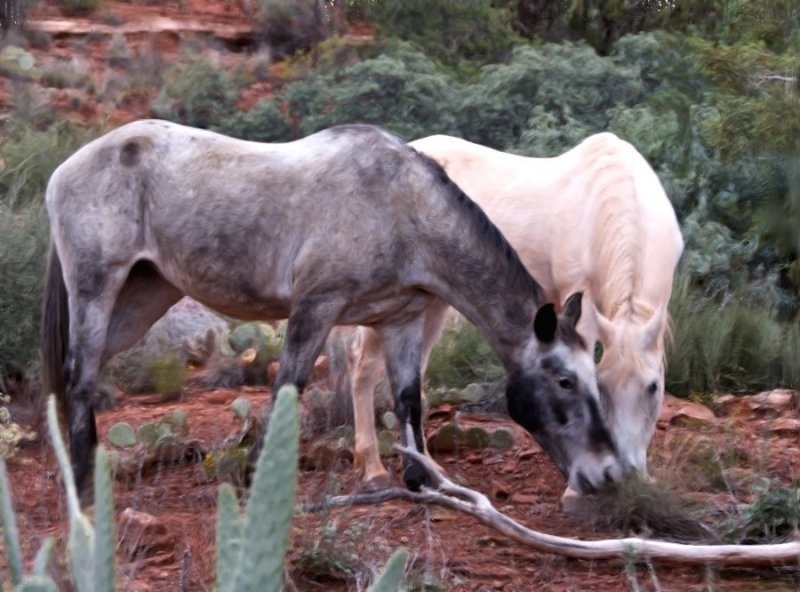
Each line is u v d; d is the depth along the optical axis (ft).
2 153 44.65
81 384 23.95
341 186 23.39
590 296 26.35
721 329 34.99
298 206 23.41
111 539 9.75
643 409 23.11
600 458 22.68
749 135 41.68
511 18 66.44
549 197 27.48
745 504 22.99
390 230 23.40
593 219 26.25
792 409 31.73
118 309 25.36
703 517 22.62
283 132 52.75
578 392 22.90
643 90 51.44
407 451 22.36
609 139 27.43
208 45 66.03
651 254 25.29
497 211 28.17
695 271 39.70
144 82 59.36
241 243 23.58
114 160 23.91
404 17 64.03
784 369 34.73
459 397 31.40
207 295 24.14
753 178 42.52
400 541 21.30
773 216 41.29
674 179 43.29
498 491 25.11
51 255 24.67
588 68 51.06
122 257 23.88
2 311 31.71
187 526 21.58
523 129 49.49
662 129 45.27
